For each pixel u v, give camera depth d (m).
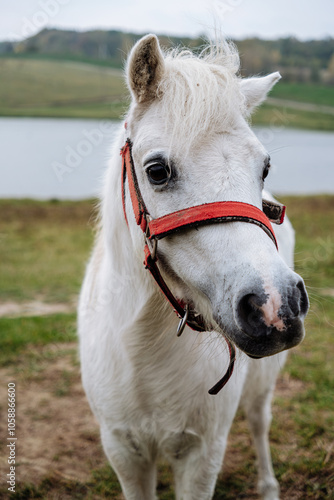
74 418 3.18
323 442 2.84
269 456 2.57
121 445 1.91
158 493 2.54
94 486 2.55
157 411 1.78
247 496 2.52
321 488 2.48
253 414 2.60
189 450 1.85
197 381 1.73
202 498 1.87
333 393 3.39
